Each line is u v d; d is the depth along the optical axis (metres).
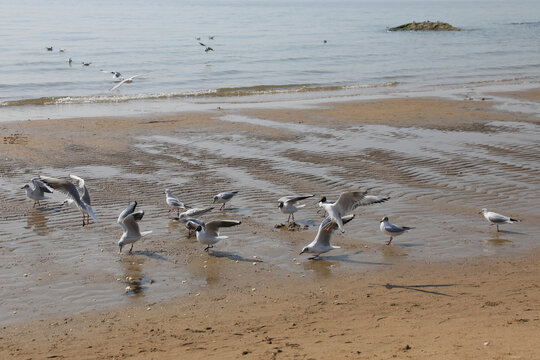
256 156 28.06
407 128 34.25
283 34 107.88
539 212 21.00
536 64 70.75
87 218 20.12
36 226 19.28
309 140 31.17
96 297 14.55
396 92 50.06
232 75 59.72
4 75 56.34
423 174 25.56
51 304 14.13
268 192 23.12
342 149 29.44
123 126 33.97
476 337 10.87
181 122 35.25
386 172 25.83
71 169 25.61
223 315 13.46
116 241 18.25
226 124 34.81
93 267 16.31
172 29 115.56
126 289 14.97
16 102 42.97
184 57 72.12
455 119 36.84
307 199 22.48
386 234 18.20
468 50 85.81
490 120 36.62
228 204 21.72
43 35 96.19
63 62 65.62
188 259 16.98
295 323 12.79
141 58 70.69
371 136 32.22
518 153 29.03
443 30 124.44
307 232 19.16
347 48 85.50
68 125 33.88
